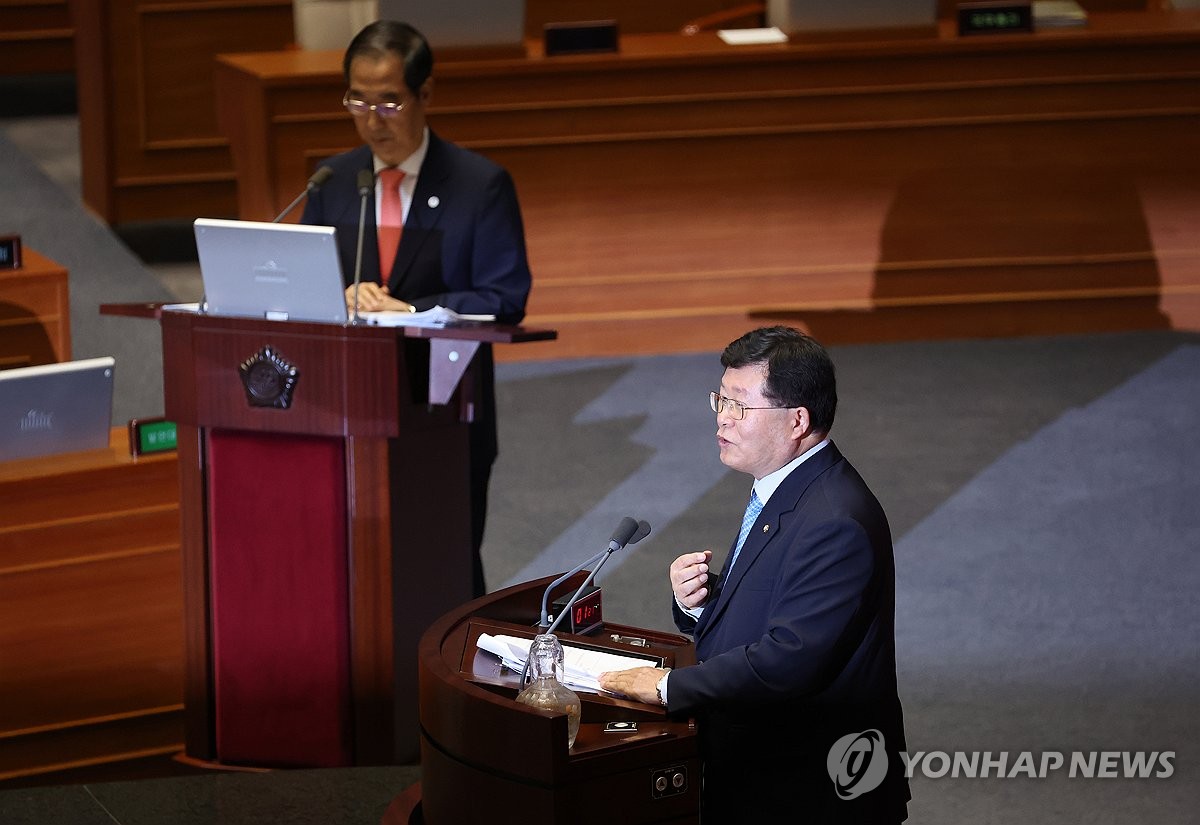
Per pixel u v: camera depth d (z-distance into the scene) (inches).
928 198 1173.7
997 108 1164.5
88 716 608.4
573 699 412.8
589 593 481.1
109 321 1083.3
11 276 777.6
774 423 433.1
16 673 595.2
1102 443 975.0
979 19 1154.0
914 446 972.6
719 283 1171.3
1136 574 796.6
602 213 1149.7
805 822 431.8
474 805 414.0
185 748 604.1
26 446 590.6
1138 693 676.1
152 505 603.8
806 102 1149.1
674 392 1087.6
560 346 1164.5
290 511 562.9
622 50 1145.4
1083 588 781.3
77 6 1232.2
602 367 1144.8
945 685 685.3
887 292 1184.2
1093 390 1074.1
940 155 1167.6
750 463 442.3
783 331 439.5
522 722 398.9
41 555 590.9
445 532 585.3
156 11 1218.6
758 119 1147.9
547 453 971.9
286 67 1091.3
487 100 1118.4
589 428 1016.2
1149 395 1061.8
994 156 1171.3
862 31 1152.8
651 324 1168.8
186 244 1218.6
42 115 1370.6
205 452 570.9
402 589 568.4
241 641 576.7
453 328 536.7
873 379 1101.1
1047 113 1167.0
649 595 775.1
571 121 1131.9
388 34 627.5
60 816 573.9
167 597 611.5
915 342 1190.3
